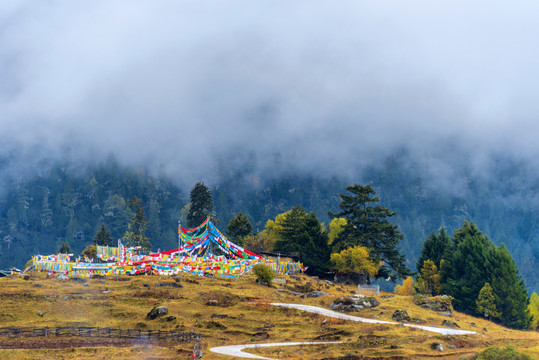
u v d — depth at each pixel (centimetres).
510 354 4972
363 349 5928
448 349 6031
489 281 10856
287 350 5878
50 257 9438
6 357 5016
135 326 6600
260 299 8356
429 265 12338
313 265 12238
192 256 10138
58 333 5966
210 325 6812
